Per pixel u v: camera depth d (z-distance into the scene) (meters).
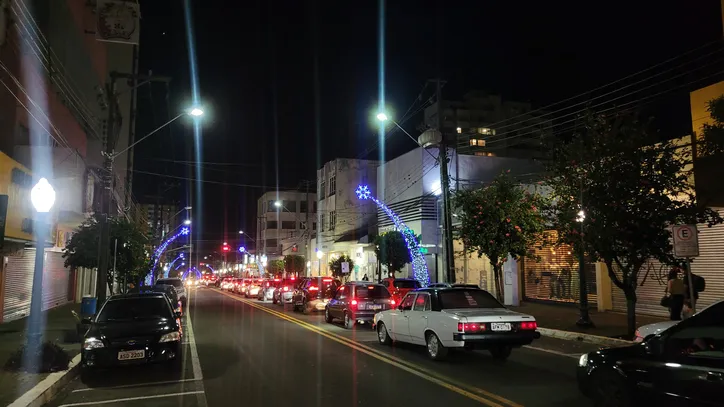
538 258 20.06
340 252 46.88
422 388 8.58
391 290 22.48
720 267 16.70
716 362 4.99
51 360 10.12
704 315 5.47
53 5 21.28
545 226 19.30
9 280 19.97
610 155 13.72
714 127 12.89
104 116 29.72
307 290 25.05
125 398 8.49
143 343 10.06
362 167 48.06
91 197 24.20
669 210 13.18
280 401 7.92
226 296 47.50
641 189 13.27
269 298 38.06
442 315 10.91
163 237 61.69
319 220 54.88
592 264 22.09
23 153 18.22
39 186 10.81
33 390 8.45
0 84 16.61
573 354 12.10
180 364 10.73
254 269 87.56
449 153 31.02
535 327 10.59
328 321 20.47
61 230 25.97
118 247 24.61
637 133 13.62
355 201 47.25
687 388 5.20
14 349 12.66
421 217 32.53
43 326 17.95
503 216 18.98
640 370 5.77
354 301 17.98
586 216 13.95
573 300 23.23
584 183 14.06
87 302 16.80
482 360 11.27
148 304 11.73
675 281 14.09
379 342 14.23
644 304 19.67
